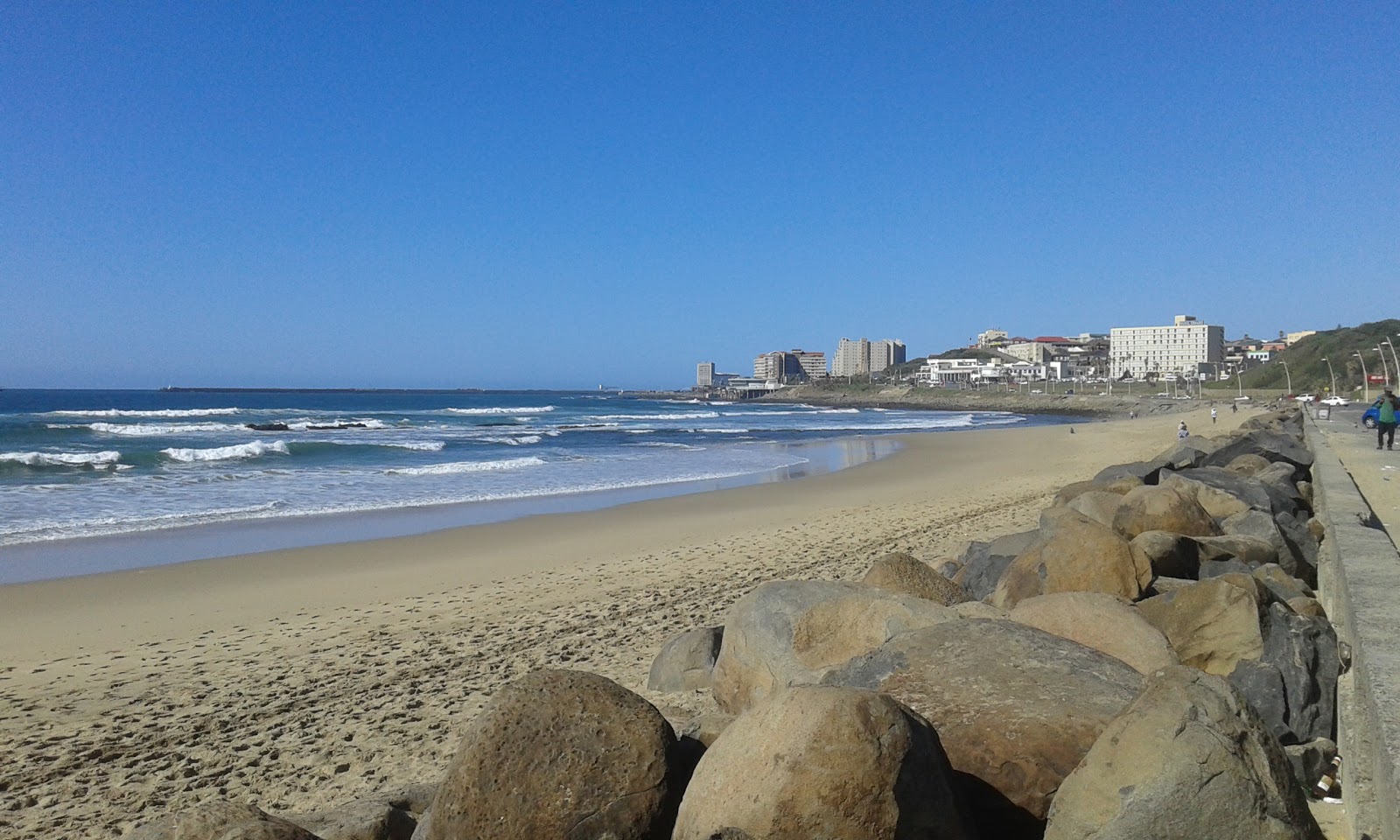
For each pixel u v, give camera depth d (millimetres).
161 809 5555
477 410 91438
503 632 9734
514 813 3240
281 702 7598
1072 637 4492
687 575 12695
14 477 25016
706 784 3035
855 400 180375
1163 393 136125
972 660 3828
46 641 9961
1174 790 2574
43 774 6172
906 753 2924
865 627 4816
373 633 10008
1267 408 78938
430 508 20500
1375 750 2766
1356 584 4355
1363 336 113688
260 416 66188
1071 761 3254
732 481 26578
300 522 18516
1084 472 27938
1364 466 14297
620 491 24000
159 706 7637
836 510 20016
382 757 6215
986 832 3273
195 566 14062
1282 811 2588
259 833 3279
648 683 7316
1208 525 7586
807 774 2857
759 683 5070
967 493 23000
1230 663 4621
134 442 38656
